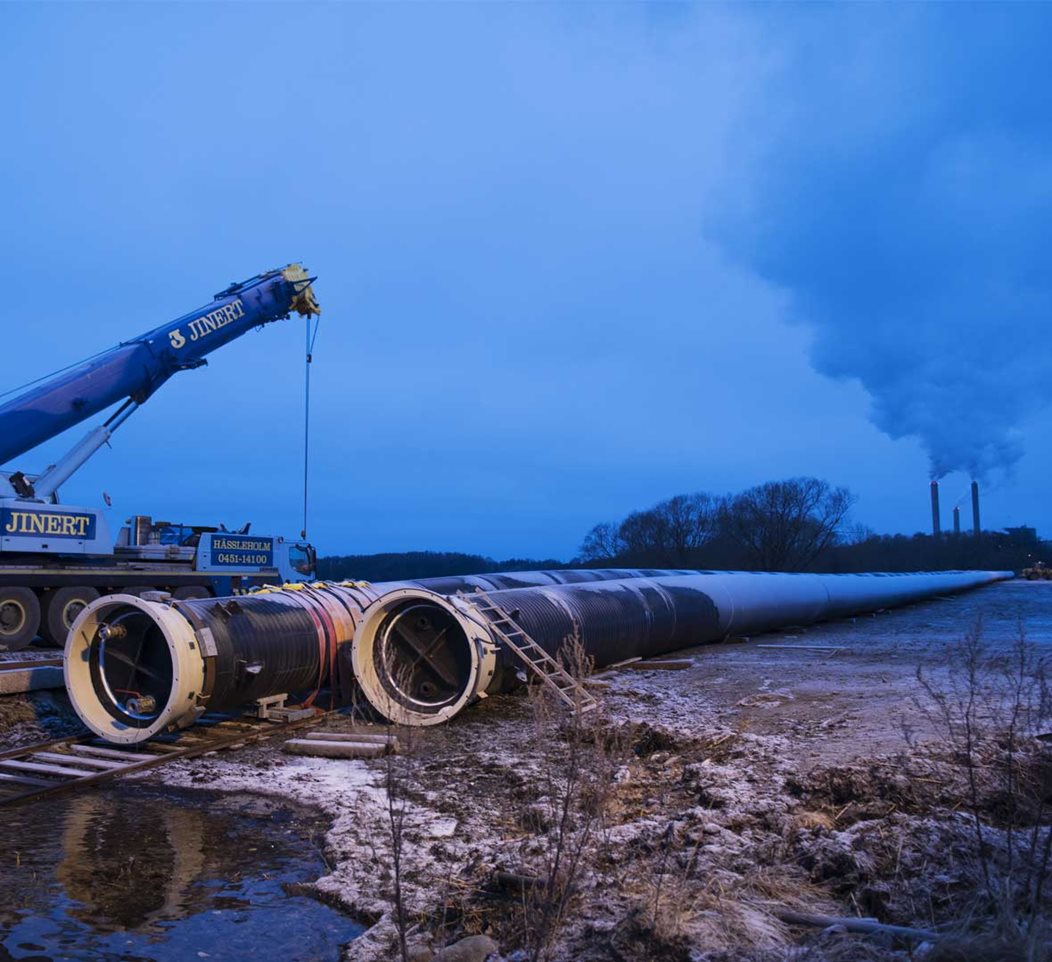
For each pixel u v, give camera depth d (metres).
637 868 4.96
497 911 4.75
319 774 8.32
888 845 4.93
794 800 6.14
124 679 9.76
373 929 4.78
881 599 28.03
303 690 11.83
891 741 7.61
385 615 10.93
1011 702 8.70
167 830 6.79
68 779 8.19
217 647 9.49
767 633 21.50
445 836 6.34
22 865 6.00
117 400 18.75
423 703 10.66
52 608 18.38
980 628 7.43
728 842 5.27
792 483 74.75
